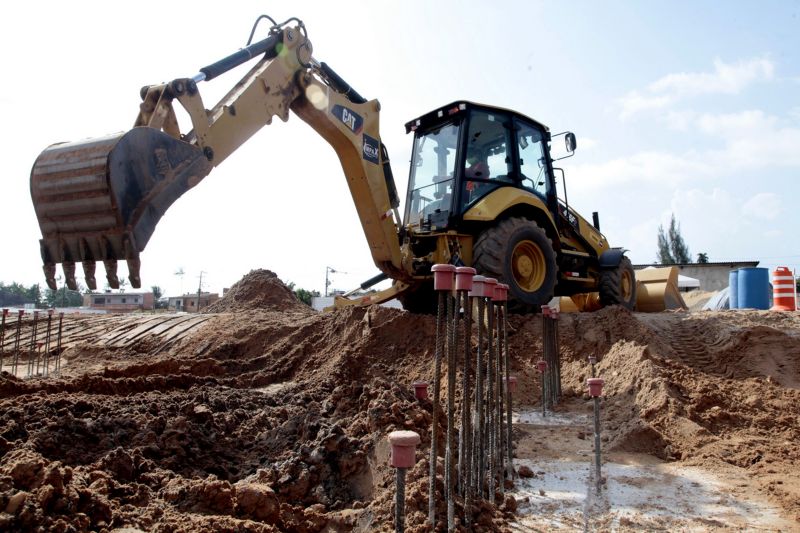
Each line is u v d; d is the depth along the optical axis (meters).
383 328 8.85
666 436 5.75
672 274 13.92
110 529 3.03
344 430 5.00
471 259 8.98
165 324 12.50
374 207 8.30
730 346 8.12
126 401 6.12
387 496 3.81
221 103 6.12
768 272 12.62
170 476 4.03
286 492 4.09
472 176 9.06
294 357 9.61
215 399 6.54
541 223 9.76
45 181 4.76
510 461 4.84
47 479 2.93
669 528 3.82
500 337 4.93
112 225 4.62
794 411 6.52
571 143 10.09
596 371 7.82
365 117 8.20
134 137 4.75
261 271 17.89
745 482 4.69
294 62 7.00
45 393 6.25
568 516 4.03
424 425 5.03
